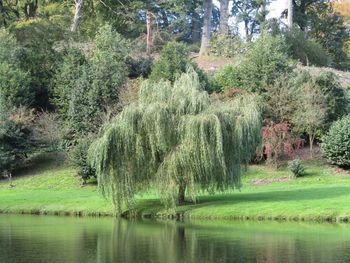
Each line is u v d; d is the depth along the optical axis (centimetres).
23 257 2347
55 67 6438
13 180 5316
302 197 3672
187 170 3334
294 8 8794
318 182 4600
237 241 2619
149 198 3922
